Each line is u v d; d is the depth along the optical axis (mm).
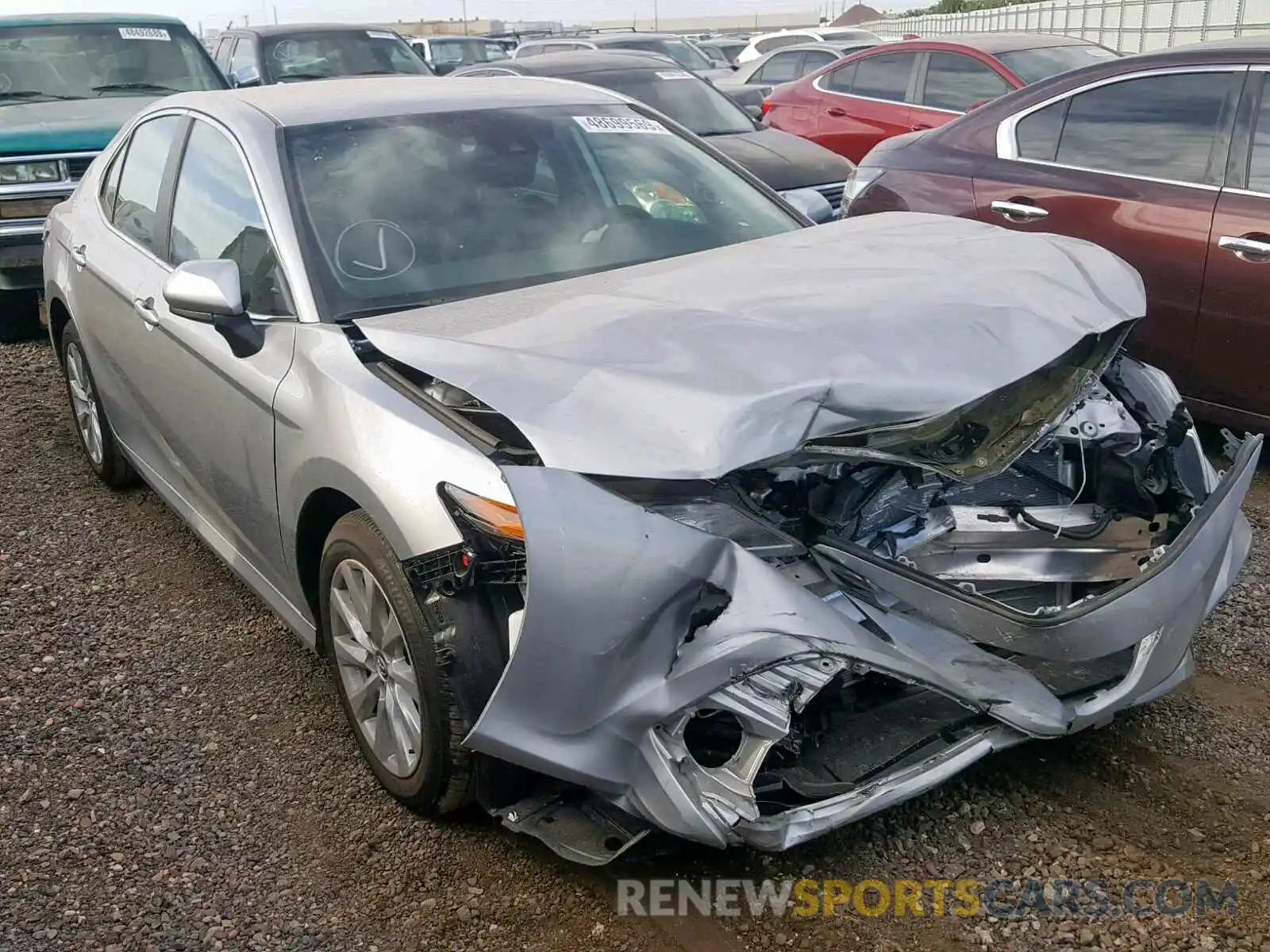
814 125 11047
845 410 2627
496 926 2707
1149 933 2592
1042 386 3096
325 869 2924
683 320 2889
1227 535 2928
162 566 4652
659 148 4348
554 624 2463
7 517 5160
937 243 3607
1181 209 5102
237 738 3492
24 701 3713
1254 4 16641
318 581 3402
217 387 3623
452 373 2771
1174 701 3465
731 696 2438
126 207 4758
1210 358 5059
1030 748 3246
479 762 2787
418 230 3645
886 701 2859
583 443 2518
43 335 8180
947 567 2990
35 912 2801
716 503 2656
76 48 9188
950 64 10062
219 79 9641
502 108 4219
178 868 2945
